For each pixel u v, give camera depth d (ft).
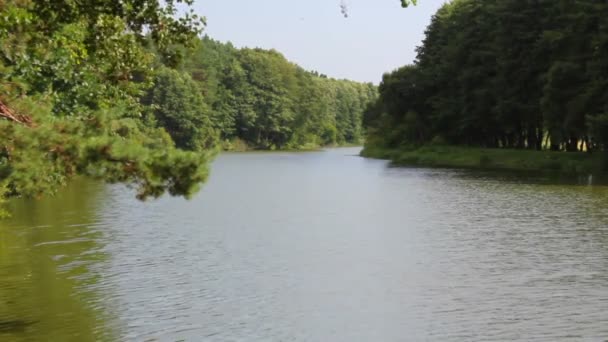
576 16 203.10
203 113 464.65
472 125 287.89
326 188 168.14
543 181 172.96
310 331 52.70
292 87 582.76
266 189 166.61
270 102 552.00
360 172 232.12
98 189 155.02
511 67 246.27
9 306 58.54
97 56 55.11
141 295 62.08
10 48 53.78
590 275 68.18
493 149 274.57
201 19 51.08
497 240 87.51
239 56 562.25
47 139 39.27
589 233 91.35
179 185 39.83
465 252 80.28
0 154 43.93
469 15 297.33
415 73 339.57
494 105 268.82
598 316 55.16
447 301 60.03
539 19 239.71
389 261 76.18
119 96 82.23
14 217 108.58
